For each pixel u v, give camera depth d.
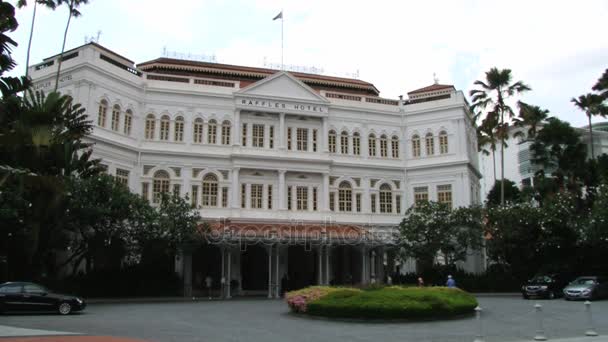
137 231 37.03
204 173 49.09
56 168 25.64
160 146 48.56
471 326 21.27
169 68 54.00
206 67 55.59
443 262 51.00
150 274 41.81
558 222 44.00
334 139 54.16
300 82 53.12
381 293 23.80
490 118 51.66
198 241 41.09
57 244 34.84
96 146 43.31
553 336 18.47
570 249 45.50
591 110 52.38
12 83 19.58
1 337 16.05
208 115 50.62
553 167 55.28
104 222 35.31
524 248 45.19
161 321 22.73
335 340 17.16
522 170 88.56
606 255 43.97
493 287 45.41
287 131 52.84
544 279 39.28
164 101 49.62
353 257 52.31
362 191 53.69
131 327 20.20
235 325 21.50
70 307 25.59
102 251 37.97
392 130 56.31
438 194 53.47
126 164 46.41
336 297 23.98
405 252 46.44
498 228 44.94
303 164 51.44
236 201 49.03
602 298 36.16
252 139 51.44
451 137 53.97
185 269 45.59
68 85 43.81
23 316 23.98
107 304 33.56
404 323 22.31
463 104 53.94
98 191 34.59
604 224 39.31
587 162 51.16
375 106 56.22
